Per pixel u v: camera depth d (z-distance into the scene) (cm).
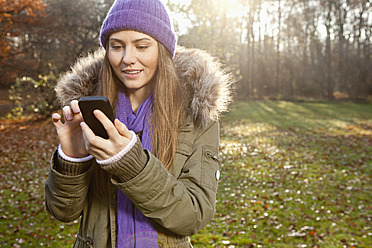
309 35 4016
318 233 492
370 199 633
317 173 815
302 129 1562
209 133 121
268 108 2636
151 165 93
